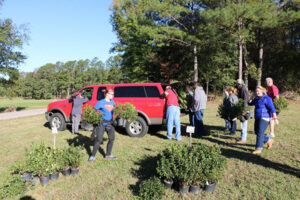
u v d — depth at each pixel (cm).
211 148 395
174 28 1936
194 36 1834
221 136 704
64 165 422
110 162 486
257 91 511
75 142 670
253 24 1733
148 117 706
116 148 595
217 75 2448
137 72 2480
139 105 714
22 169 404
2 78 2425
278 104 715
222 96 2558
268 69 2838
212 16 1577
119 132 813
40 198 343
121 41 2633
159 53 2747
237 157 495
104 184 384
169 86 680
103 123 489
